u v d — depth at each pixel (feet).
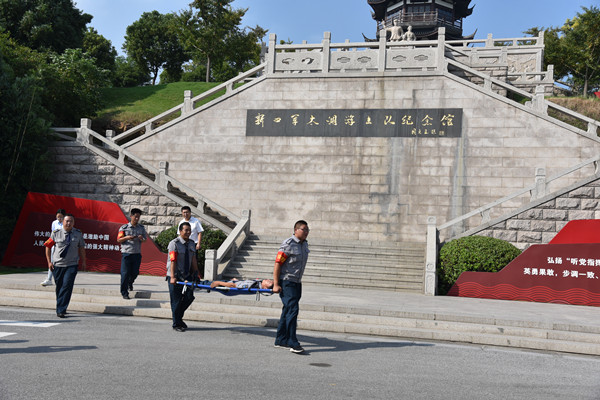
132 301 33.50
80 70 89.25
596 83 117.39
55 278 29.96
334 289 45.19
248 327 29.22
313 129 63.05
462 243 45.21
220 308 32.99
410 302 37.29
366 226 60.70
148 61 181.98
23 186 56.80
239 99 65.46
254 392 16.25
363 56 63.93
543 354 25.54
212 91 67.26
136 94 108.58
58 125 84.38
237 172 64.44
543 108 58.95
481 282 43.37
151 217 57.52
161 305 32.73
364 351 24.06
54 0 124.16
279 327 23.84
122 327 27.27
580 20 107.14
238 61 133.18
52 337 23.61
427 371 20.52
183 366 19.25
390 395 16.72
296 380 18.01
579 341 27.89
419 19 182.50
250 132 64.59
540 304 40.27
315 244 56.18
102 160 59.67
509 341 27.45
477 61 81.71
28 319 28.43
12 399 14.61
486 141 59.06
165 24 175.22
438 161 59.88
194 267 27.89
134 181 58.49
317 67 64.85
